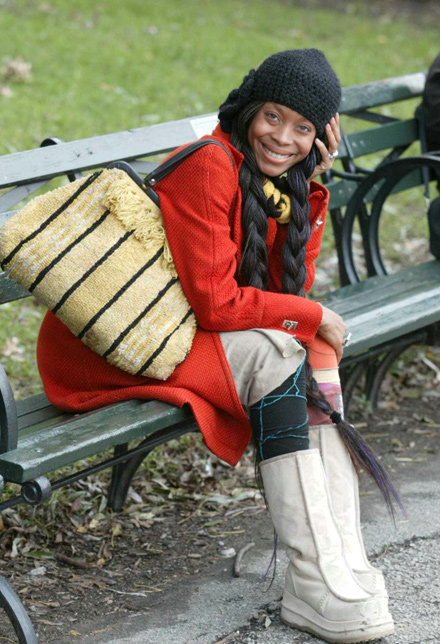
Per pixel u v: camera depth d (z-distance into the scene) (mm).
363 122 7145
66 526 2850
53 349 2578
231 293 2344
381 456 3404
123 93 6832
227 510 3029
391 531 2875
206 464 3264
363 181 3809
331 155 2533
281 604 2381
